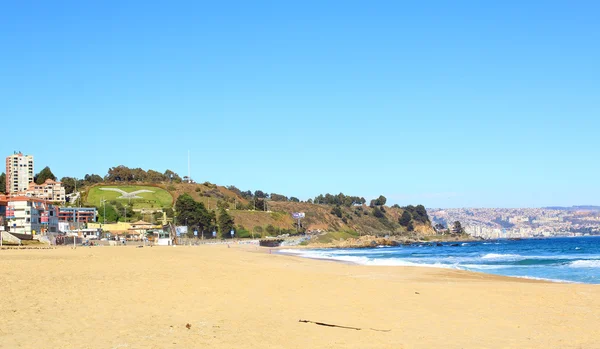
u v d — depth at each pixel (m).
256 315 21.12
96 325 18.03
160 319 19.56
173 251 84.75
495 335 18.20
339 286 31.81
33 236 114.19
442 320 21.00
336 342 16.78
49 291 25.64
